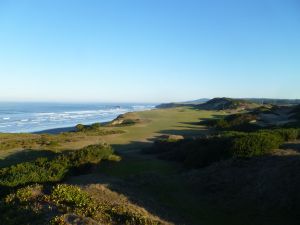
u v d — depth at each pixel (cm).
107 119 13450
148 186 2088
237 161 2428
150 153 3916
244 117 6825
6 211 1373
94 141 5262
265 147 2536
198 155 2919
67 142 5184
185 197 2003
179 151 3403
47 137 5738
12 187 2142
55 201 1398
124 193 1830
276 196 1856
